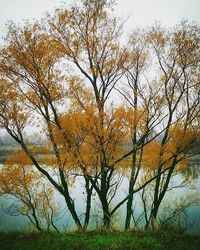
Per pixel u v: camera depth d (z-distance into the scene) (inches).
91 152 586.2
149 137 704.4
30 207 668.1
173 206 797.2
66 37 594.9
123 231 513.3
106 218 613.3
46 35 571.8
